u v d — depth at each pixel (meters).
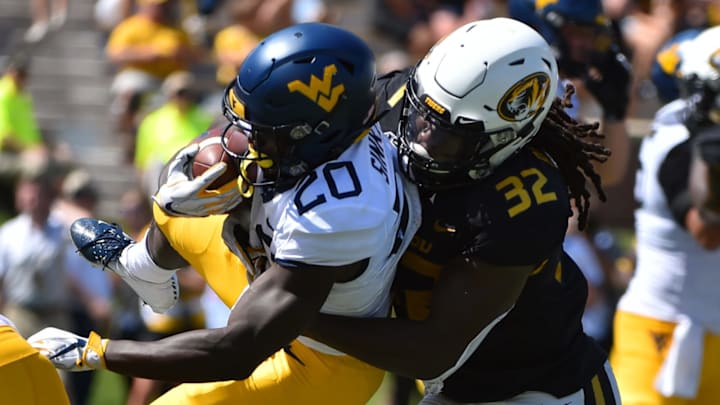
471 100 11.23
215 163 11.60
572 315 12.65
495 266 11.36
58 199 24.06
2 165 34.09
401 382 21.86
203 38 37.06
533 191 11.57
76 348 11.38
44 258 23.03
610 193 30.64
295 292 10.91
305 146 10.96
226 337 11.00
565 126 12.30
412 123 11.54
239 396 12.91
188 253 13.05
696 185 16.70
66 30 42.84
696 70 16.69
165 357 11.13
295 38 11.03
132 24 34.47
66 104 42.22
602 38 16.80
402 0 37.97
